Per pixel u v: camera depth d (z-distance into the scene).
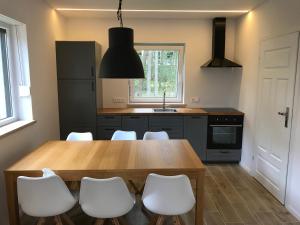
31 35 3.21
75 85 4.29
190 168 2.23
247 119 4.25
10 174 2.18
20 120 3.17
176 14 4.42
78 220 2.81
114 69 2.59
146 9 4.06
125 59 2.61
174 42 4.87
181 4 3.75
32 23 3.24
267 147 3.52
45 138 3.70
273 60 3.35
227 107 5.07
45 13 3.71
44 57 3.68
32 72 3.23
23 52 3.09
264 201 3.24
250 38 4.12
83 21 4.75
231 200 3.26
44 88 3.67
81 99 4.34
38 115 3.43
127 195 2.10
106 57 2.65
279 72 3.20
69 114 4.37
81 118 4.39
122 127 4.47
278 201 3.23
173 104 5.08
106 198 2.03
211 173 4.16
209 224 2.75
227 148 4.54
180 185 2.03
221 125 4.45
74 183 3.23
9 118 2.98
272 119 3.38
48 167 2.24
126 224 2.60
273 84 3.35
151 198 2.12
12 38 3.04
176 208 2.10
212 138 4.52
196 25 4.83
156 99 5.16
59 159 2.45
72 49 4.19
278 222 2.79
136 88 5.16
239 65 4.50
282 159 3.14
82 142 3.05
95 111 4.39
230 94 5.04
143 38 4.85
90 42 4.19
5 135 2.51
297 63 2.83
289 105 2.97
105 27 4.78
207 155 4.56
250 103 4.12
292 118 2.93
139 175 2.22
